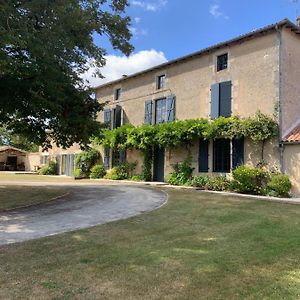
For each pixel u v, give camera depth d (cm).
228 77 1627
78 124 1203
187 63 1841
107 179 2197
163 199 1151
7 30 823
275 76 1446
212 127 1582
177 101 1873
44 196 1202
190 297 367
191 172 1752
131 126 2066
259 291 385
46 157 3309
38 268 459
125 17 1200
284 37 1469
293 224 754
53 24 948
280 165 1395
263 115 1447
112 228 704
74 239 613
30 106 1059
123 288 390
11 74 963
